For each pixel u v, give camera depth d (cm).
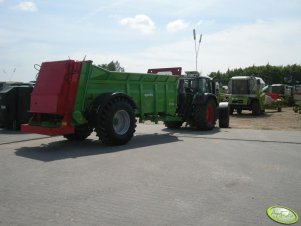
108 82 966
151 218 411
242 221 407
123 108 932
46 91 884
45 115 920
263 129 1445
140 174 609
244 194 504
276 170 653
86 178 579
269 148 898
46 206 445
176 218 412
